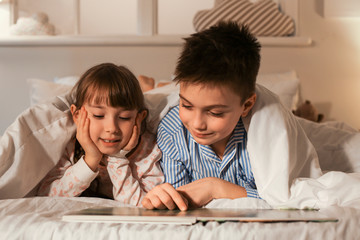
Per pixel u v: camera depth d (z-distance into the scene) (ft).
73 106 3.35
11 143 3.10
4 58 7.73
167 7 7.93
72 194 3.26
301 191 2.70
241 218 2.08
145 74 7.72
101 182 3.66
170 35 7.59
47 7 7.97
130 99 3.16
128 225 2.07
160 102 3.77
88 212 2.25
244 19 7.63
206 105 2.63
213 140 2.83
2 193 3.08
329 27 7.91
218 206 2.79
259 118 3.05
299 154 3.33
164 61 7.70
